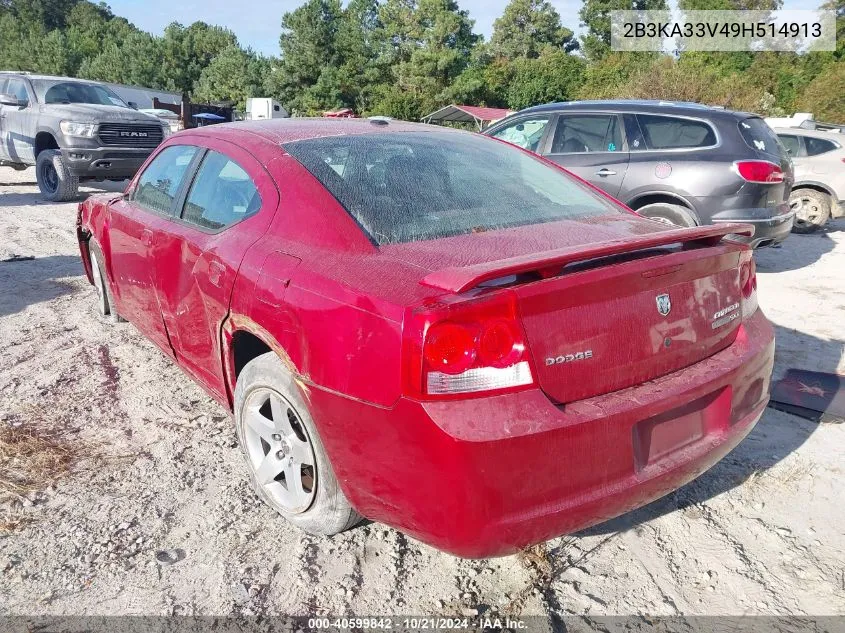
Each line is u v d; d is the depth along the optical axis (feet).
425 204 9.10
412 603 8.09
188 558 8.76
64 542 9.00
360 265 7.82
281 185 9.37
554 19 263.49
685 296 8.06
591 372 7.22
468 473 6.54
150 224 12.16
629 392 7.51
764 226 21.21
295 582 8.37
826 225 38.11
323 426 7.74
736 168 20.77
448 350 6.54
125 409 12.80
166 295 11.59
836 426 12.46
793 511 9.96
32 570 8.48
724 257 8.49
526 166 11.23
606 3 242.17
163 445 11.53
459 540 6.81
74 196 37.11
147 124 37.81
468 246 8.15
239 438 9.86
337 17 204.74
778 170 21.34
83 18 372.58
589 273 7.12
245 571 8.54
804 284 23.07
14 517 9.48
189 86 254.88
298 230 8.77
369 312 7.14
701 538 9.35
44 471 10.61
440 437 6.56
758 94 90.94
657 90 89.40
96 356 15.24
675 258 7.84
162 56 250.78
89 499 9.95
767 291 22.08
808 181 35.27
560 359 6.97
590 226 9.29
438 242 8.31
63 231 28.76
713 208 21.02
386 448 7.07
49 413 12.51
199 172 11.42
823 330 17.97
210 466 10.92
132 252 12.94
